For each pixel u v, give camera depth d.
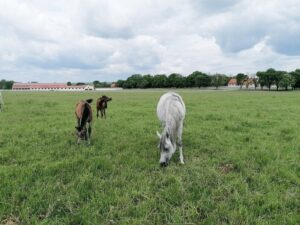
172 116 7.10
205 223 4.45
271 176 6.39
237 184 5.88
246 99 32.66
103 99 15.68
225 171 6.84
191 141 9.61
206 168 6.87
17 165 7.11
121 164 7.17
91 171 6.67
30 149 8.62
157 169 6.84
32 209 4.84
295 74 100.88
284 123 13.53
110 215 4.68
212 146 8.91
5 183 5.87
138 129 11.80
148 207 4.93
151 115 16.59
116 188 5.64
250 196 5.35
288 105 23.98
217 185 5.88
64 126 12.50
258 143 9.47
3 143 9.44
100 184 5.82
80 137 8.93
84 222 4.48
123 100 31.14
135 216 4.69
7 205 4.95
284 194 5.49
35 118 14.98
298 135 10.57
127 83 133.50
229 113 17.47
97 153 8.21
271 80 103.44
